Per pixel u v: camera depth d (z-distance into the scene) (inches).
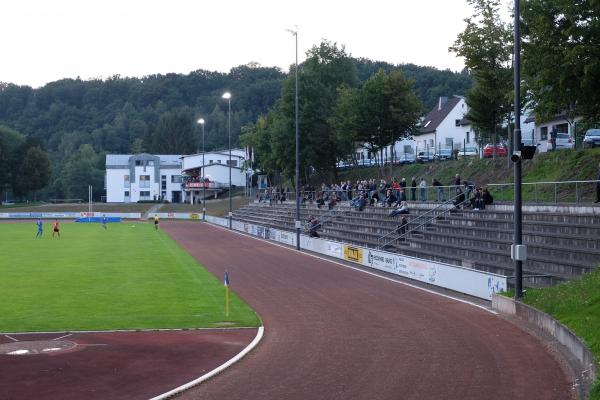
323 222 2156.7
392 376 527.2
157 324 765.9
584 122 1253.7
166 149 6811.0
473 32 1614.2
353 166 3127.5
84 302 934.4
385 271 1310.3
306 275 1262.3
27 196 6127.0
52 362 583.5
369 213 1958.7
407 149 3134.8
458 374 531.5
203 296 994.7
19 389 500.7
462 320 774.5
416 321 774.5
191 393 488.7
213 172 5024.6
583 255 957.8
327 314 831.7
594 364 506.3
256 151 3663.9
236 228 2965.1
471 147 2620.6
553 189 1373.0
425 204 1734.7
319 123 2925.7
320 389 493.7
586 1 1035.9
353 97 2517.2
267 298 975.0
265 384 509.7
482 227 1331.2
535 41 1110.4
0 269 1357.0
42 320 791.7
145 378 530.9
